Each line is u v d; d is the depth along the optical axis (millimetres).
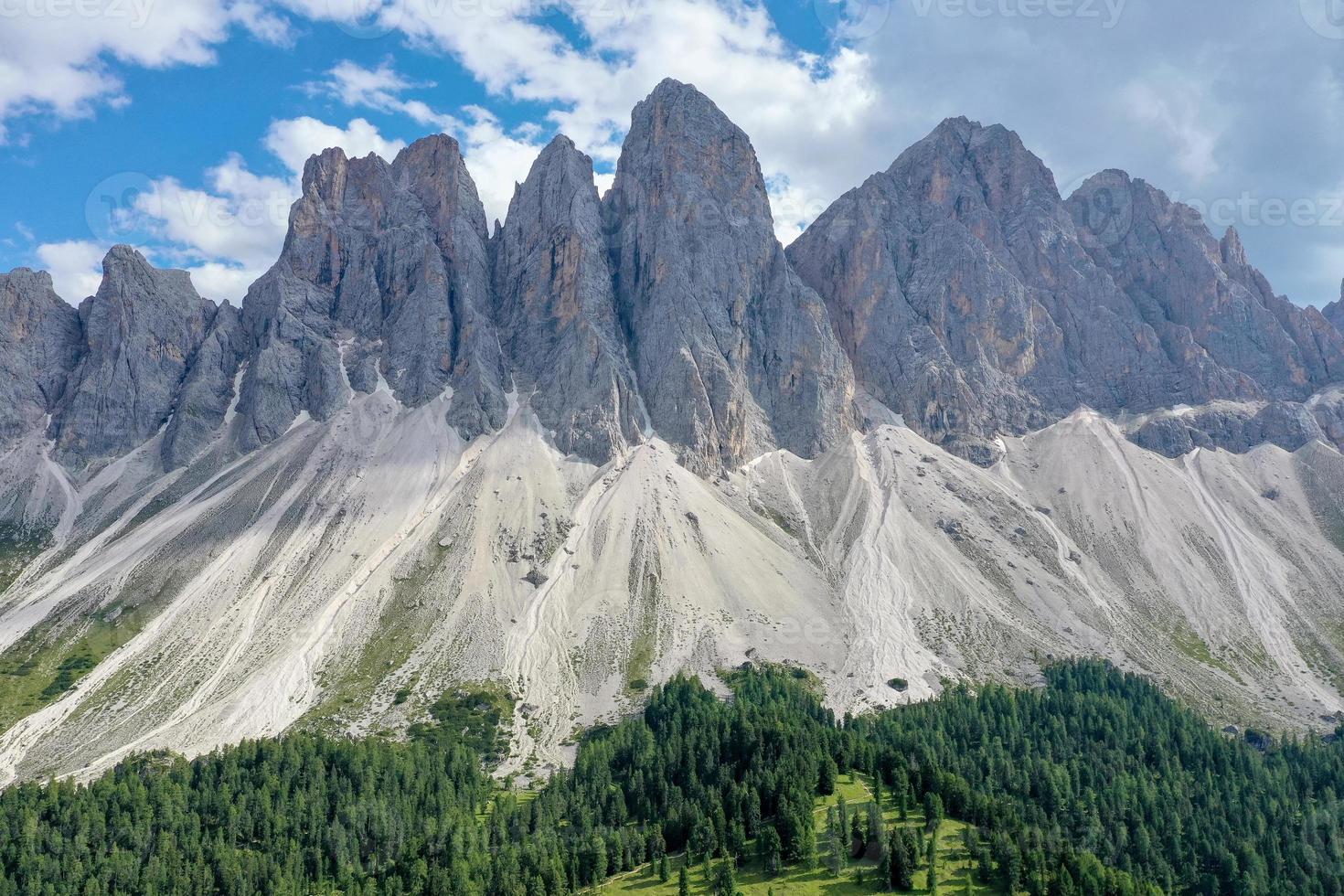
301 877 164625
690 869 159750
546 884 156125
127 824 173875
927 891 150000
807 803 168625
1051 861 158375
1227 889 167000
